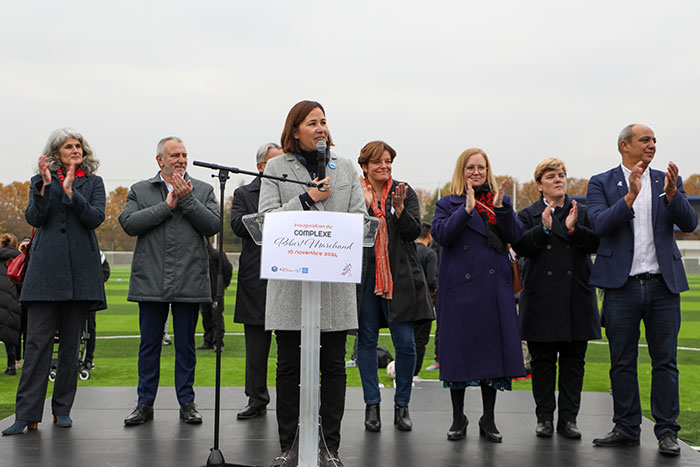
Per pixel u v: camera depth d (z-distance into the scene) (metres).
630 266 4.57
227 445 4.44
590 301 4.88
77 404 5.64
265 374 5.29
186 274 5.16
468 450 4.38
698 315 17.56
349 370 8.35
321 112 3.90
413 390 6.45
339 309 3.74
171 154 5.37
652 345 4.57
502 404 5.80
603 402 5.84
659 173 4.74
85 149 5.14
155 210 5.12
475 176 4.86
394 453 4.30
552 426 4.80
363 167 5.22
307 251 3.13
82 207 4.91
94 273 5.07
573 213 4.86
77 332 5.05
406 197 5.20
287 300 3.71
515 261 4.91
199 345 11.06
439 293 4.88
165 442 4.50
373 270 4.99
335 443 3.76
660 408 4.47
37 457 4.12
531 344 4.96
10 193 41.16
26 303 4.94
